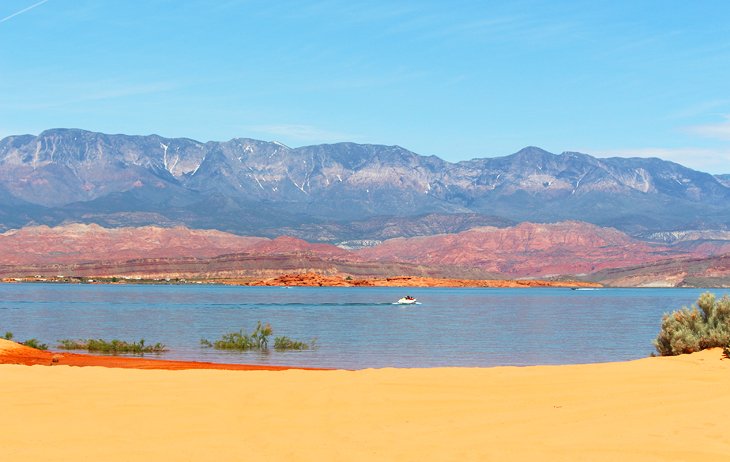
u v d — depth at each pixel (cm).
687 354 2284
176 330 6022
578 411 1436
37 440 1227
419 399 1575
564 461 1085
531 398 1580
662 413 1389
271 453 1145
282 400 1562
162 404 1517
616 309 11769
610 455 1109
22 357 2766
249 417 1403
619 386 1700
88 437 1248
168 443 1209
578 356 3981
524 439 1220
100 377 1902
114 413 1434
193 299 14900
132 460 1105
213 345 4316
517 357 3869
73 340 4575
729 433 1220
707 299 2506
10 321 7231
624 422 1327
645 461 1075
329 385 1745
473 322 7788
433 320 8144
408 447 1177
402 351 4162
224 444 1201
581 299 18162
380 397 1596
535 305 13738
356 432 1284
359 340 5097
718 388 1634
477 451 1147
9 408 1477
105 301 13300
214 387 1722
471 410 1466
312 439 1234
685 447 1141
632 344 4862
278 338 4438
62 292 19100
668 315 2525
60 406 1498
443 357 3831
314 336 5525
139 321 7381
